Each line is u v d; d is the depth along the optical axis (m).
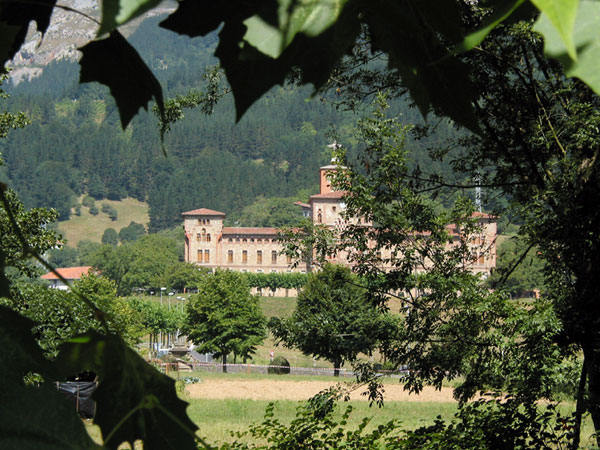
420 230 44.62
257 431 32.25
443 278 41.34
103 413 3.28
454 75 3.10
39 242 66.31
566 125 36.19
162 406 3.28
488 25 2.53
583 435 53.66
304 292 162.50
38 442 2.52
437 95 3.15
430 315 40.47
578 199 33.00
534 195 38.69
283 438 31.25
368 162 45.72
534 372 33.78
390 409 138.25
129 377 3.31
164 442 3.26
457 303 39.47
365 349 43.31
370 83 44.16
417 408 142.38
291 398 177.50
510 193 45.69
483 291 40.41
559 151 41.41
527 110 41.16
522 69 43.66
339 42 3.06
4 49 3.16
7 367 2.90
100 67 3.69
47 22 3.35
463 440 31.98
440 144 46.38
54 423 2.58
